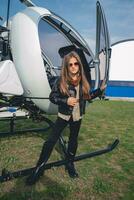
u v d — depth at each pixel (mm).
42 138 5141
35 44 3746
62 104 3129
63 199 2852
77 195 2955
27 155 4148
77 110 3281
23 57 3799
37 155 4164
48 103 4047
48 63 4836
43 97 3961
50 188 3059
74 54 3133
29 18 3871
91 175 3502
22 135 5258
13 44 3908
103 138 5520
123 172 3680
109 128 6695
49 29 4543
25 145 4645
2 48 4109
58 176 3389
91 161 4020
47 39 4609
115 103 15203
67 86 3113
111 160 4133
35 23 3830
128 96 20078
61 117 3232
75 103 3105
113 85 20016
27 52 3760
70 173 3414
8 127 6023
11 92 3822
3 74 3719
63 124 3250
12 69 3803
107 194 3016
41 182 3203
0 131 5609
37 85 3848
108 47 3912
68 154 3510
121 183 3330
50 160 3969
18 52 3844
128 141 5348
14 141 4855
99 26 4016
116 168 3811
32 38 3760
